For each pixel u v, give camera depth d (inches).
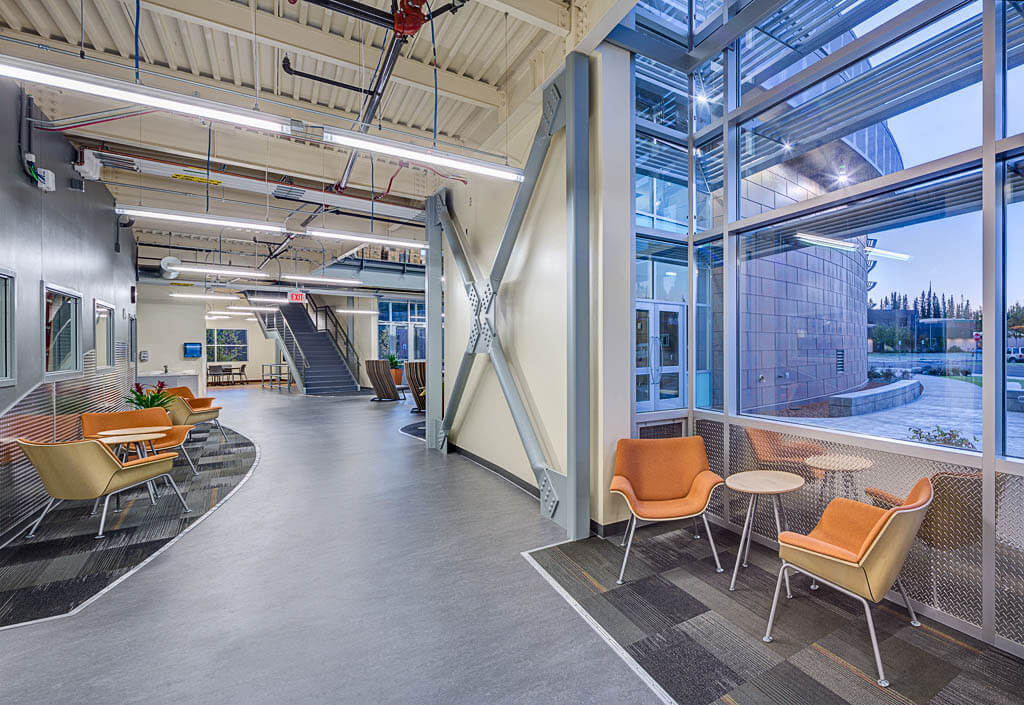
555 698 72.6
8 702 71.0
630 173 138.5
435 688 74.7
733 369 140.3
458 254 223.1
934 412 98.4
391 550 126.4
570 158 133.1
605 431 134.3
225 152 216.2
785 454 123.6
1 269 135.0
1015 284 86.7
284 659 81.5
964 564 89.0
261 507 160.4
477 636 88.2
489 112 201.2
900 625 91.1
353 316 651.5
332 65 167.9
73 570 114.2
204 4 130.7
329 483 189.2
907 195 103.2
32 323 153.9
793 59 131.3
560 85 140.3
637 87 157.2
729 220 139.0
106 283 245.4
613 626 91.3
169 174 225.0
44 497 156.7
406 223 357.7
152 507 160.1
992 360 85.6
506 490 180.5
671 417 148.9
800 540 84.8
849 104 113.9
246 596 102.4
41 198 161.3
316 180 250.7
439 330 255.4
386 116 209.2
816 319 122.7
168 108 107.0
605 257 134.0
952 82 95.1
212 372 730.8
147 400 246.5
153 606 98.2
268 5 138.9
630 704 71.4
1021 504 82.1
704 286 152.6
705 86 152.2
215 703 71.2
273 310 625.9
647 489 126.4
